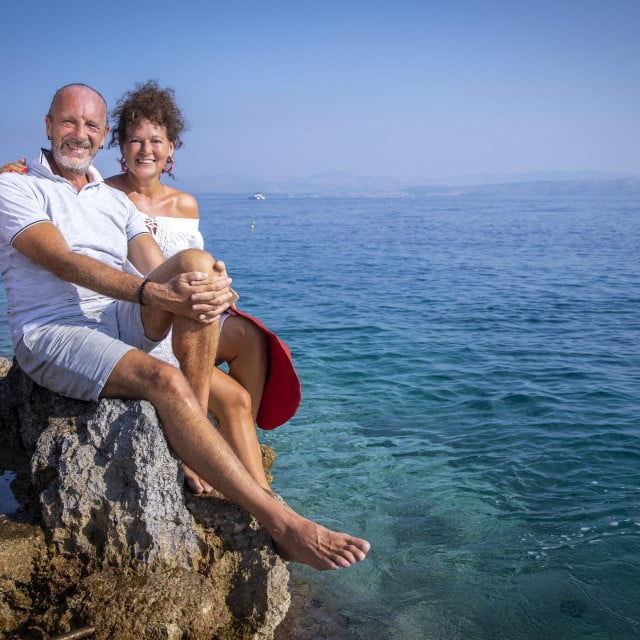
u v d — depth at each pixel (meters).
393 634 3.70
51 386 3.39
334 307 14.56
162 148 4.61
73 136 3.58
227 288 3.19
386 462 5.96
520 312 13.80
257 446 3.68
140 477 3.04
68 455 3.16
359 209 116.38
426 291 17.11
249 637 3.09
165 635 2.85
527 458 6.04
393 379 8.58
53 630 2.88
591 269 21.89
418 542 4.66
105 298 3.58
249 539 3.19
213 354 3.29
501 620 3.85
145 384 3.12
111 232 3.73
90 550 3.09
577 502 5.22
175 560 3.07
